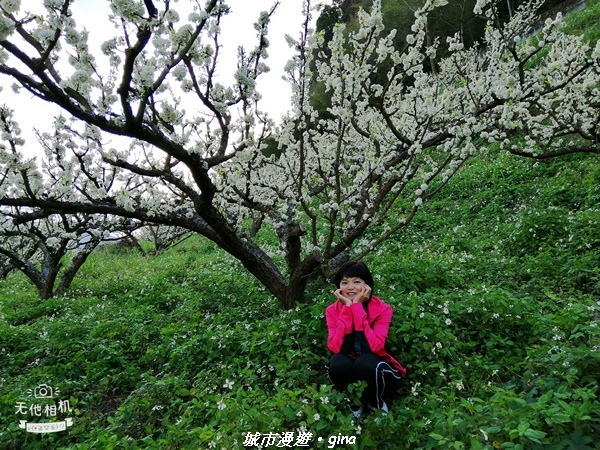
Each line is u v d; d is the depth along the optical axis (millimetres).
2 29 2094
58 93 2723
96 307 6574
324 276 4746
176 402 3309
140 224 7562
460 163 4379
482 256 5891
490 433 2152
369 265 6188
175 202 5461
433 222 8773
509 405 2371
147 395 3496
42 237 6633
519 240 5988
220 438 2422
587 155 8352
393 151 5207
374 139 5238
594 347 2713
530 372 2762
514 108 5023
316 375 3346
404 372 3010
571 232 5496
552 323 3406
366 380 2832
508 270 5219
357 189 4930
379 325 3088
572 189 7055
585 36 11805
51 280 7859
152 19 2564
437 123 5816
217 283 6988
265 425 2455
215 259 10578
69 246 7699
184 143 3807
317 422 2463
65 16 2418
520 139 10578
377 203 4906
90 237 8195
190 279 8289
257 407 2650
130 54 2670
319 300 4191
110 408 3809
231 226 4703
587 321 3289
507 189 8758
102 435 2871
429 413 2545
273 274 4816
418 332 3467
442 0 4133
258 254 4812
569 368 2611
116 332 5012
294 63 3834
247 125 4062
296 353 3266
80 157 4582
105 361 4398
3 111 4191
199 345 4078
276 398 2656
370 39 4031
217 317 4953
